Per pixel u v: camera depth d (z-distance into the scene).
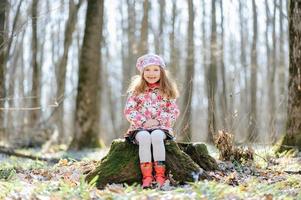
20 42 26.22
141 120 6.50
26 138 18.58
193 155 7.10
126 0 32.44
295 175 7.11
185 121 10.61
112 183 6.27
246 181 6.39
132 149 6.47
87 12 16.34
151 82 6.64
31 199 5.25
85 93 16.16
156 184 6.20
